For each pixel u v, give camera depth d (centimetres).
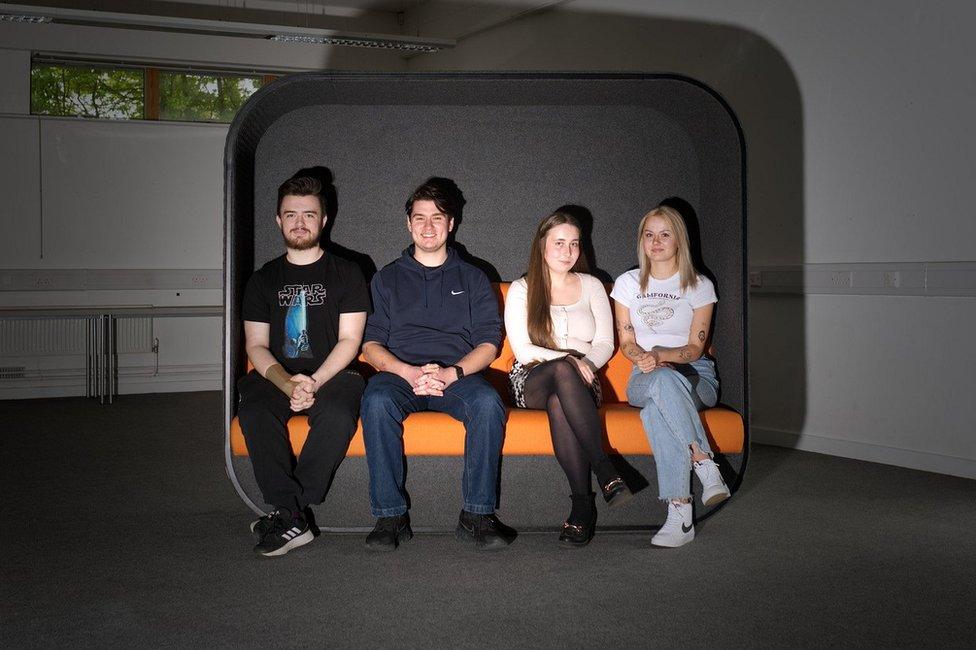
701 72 588
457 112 394
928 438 461
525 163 397
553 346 347
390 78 342
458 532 319
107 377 736
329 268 346
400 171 392
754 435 552
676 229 354
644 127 398
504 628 241
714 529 344
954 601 262
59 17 670
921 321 463
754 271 548
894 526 347
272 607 257
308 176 371
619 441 328
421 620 246
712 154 372
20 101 766
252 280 343
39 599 263
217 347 834
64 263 776
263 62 859
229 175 332
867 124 485
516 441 324
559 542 320
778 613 252
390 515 314
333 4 896
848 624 244
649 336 358
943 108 450
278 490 311
